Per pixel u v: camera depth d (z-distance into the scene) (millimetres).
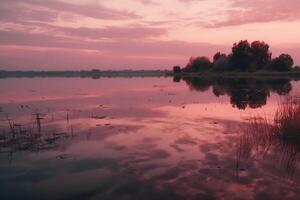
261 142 12008
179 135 13492
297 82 46219
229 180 8375
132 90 38094
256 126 14211
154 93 33281
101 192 7738
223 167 9367
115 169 9336
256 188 7875
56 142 12594
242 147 11398
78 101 26391
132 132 14195
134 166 9562
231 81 51688
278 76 64188
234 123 15914
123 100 26906
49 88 43250
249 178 8508
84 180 8516
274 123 14781
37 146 12031
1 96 31234
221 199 7301
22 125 16094
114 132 14242
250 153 10703
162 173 8930
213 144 11922
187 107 22141
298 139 11727
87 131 14500
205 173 8891
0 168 9594
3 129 15195
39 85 51562
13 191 7914
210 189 7828
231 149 11203
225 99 26438
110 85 49875
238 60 72188
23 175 8984
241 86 40094
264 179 8430
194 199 7312
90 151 11273
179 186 8016
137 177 8656
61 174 9000
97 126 15648
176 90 36938
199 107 22062
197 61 89250
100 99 27844
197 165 9578
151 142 12398
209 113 19328
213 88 38531
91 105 23703
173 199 7312
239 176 8648
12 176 8914
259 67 72750
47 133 14195
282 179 8414
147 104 24062
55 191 7855
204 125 15562
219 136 13156
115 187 8023
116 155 10727
